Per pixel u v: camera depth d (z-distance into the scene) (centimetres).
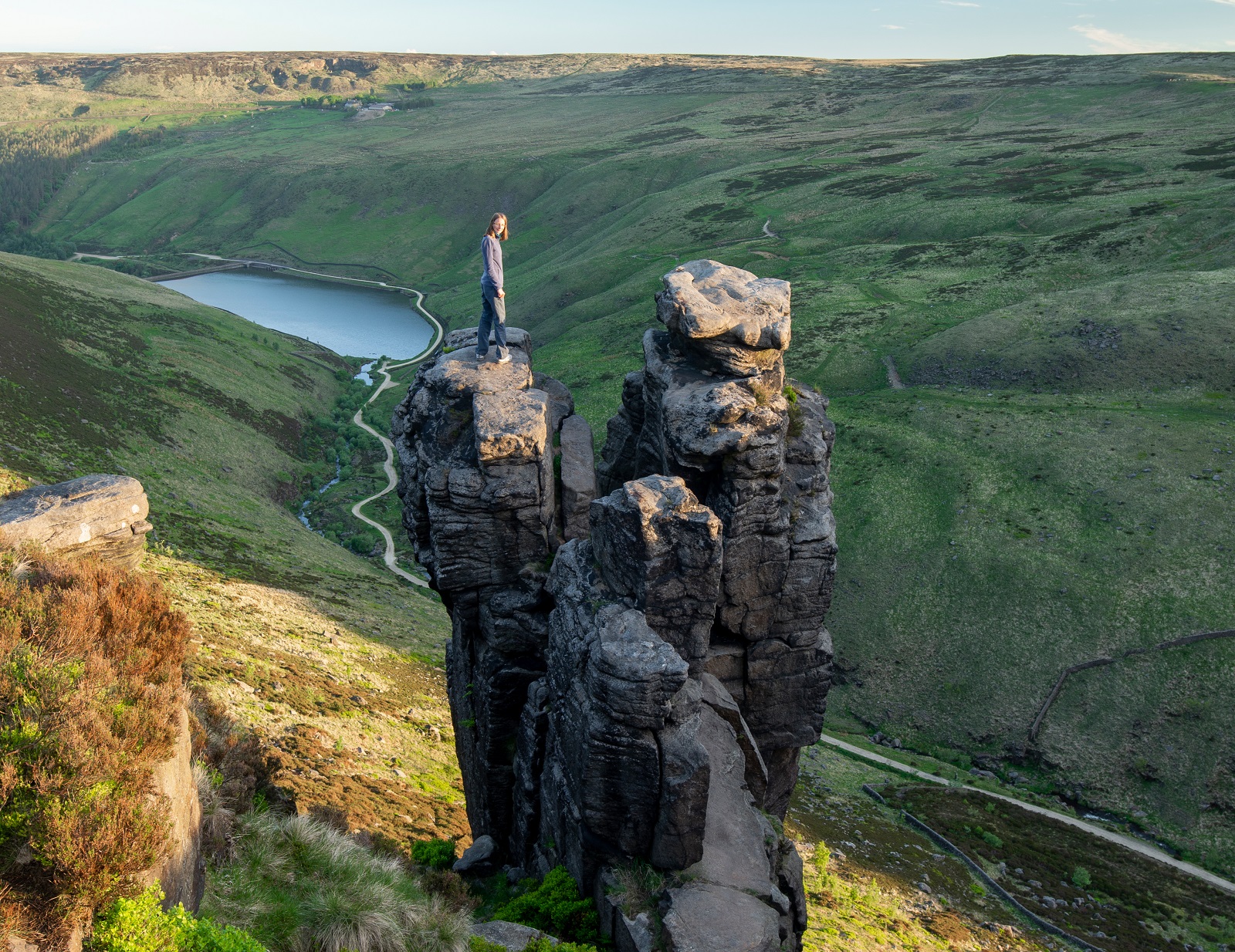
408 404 2372
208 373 17112
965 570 9125
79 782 1064
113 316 18138
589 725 1633
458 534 2089
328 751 4850
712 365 2072
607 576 1850
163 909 1174
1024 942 4416
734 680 2075
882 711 8100
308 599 8744
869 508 10312
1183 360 11725
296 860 1645
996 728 7662
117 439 13188
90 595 1495
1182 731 7175
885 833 5741
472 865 2291
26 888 1008
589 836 1688
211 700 2244
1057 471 10100
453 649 2680
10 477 9575
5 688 1167
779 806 2303
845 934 3572
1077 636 8169
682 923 1492
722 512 1942
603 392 15025
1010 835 6091
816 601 2036
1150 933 4959
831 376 13738
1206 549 8612
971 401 12081
